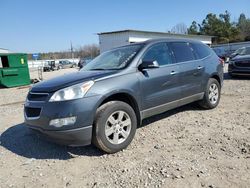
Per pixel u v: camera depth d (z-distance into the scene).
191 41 6.10
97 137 3.96
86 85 3.91
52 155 4.29
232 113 6.03
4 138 5.29
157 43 5.16
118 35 34.25
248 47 13.52
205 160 3.73
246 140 4.34
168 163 3.70
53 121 3.77
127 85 4.31
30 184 3.45
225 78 12.77
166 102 5.05
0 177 3.68
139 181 3.30
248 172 3.33
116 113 4.16
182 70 5.37
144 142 4.55
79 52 89.12
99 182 3.36
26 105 4.19
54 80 4.38
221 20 74.88
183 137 4.68
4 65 16.23
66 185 3.36
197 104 6.49
